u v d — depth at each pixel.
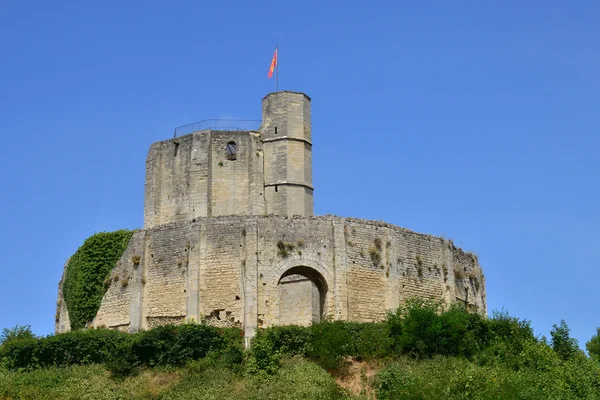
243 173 73.38
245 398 52.50
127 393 54.75
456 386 52.06
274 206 72.75
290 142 73.75
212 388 54.06
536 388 52.38
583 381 56.81
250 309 62.25
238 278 63.50
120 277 67.62
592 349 80.69
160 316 64.75
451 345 58.59
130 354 57.59
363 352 57.84
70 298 70.50
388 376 54.53
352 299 64.19
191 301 63.56
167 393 54.28
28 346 59.66
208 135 73.56
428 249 69.31
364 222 66.69
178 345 57.81
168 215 73.56
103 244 69.31
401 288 66.38
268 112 74.88
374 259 65.94
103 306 68.06
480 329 61.25
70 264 71.94
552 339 66.00
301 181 73.44
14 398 54.16
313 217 65.44
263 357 56.28
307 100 75.75
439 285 68.94
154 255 66.50
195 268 64.25
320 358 57.28
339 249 64.75
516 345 61.28
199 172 72.81
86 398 54.28
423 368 55.50
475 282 74.19
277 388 53.62
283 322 69.19
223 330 60.53
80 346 59.38
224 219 65.06
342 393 54.34
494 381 52.66
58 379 56.97
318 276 64.69
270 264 63.72
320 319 65.12
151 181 74.50
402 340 58.25
